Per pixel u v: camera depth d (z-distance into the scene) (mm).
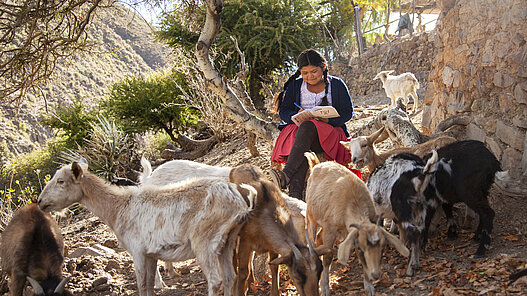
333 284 5090
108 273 6477
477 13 7613
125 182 5410
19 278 5066
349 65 26172
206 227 4344
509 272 4500
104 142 13703
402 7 29453
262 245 4539
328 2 32156
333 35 31984
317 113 5906
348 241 3965
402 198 5090
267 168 10703
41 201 5004
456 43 8328
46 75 7824
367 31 30781
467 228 5984
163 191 4711
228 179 5145
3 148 38781
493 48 7137
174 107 23984
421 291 4566
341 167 5059
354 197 4680
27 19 7066
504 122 6754
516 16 6609
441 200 5344
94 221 10781
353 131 11617
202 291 5590
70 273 6332
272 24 25141
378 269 3945
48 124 26078
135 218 4703
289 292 5098
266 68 25766
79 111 26109
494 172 5078
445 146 5426
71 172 4973
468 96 7840
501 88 6965
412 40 21297
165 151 18484
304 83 6480
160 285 5777
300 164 5906
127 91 25406
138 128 25281
